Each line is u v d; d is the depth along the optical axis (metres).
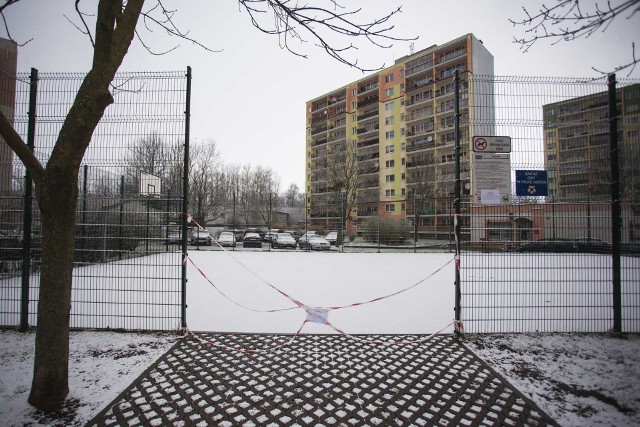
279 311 5.73
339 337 4.34
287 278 9.64
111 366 3.39
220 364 3.47
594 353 3.83
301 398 2.81
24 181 4.79
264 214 45.41
